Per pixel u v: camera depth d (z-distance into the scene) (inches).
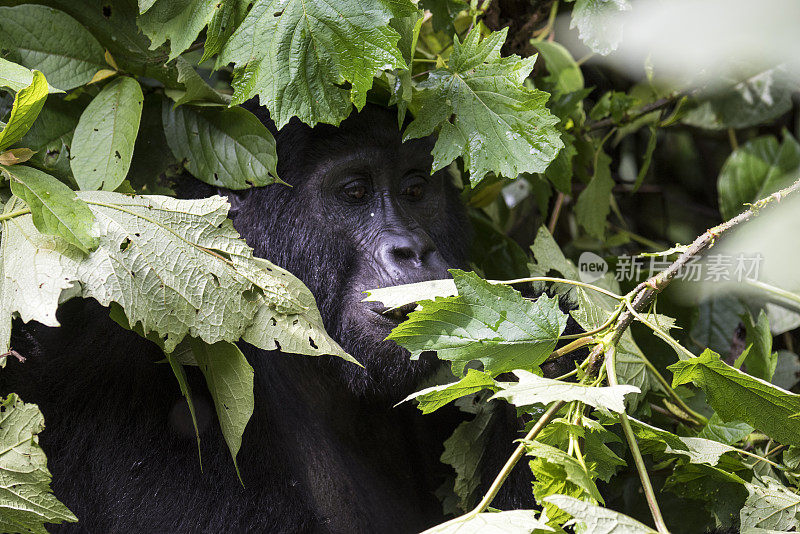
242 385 190.9
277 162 233.0
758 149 345.7
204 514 216.1
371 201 242.8
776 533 177.0
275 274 194.1
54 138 219.0
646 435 172.7
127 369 222.4
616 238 387.9
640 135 438.6
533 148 200.7
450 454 232.4
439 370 243.1
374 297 181.6
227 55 199.2
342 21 190.5
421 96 210.8
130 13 221.0
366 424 262.1
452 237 271.6
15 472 176.4
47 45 216.8
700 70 318.0
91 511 217.5
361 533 251.0
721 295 313.1
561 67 298.0
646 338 275.3
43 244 177.0
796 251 300.5
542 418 161.5
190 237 187.8
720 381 173.6
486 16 255.1
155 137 236.4
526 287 267.6
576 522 141.6
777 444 232.2
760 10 300.4
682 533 248.4
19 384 216.8
